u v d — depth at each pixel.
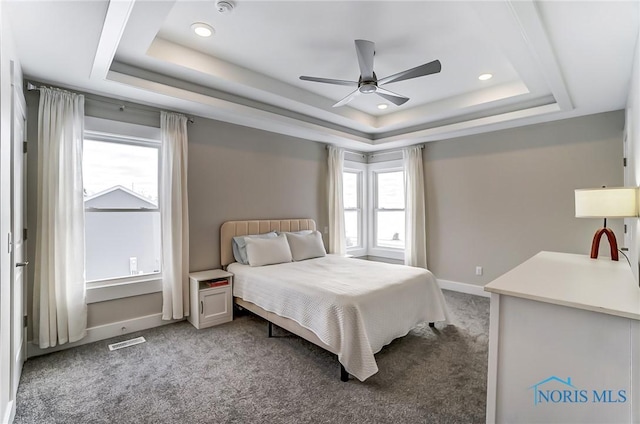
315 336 2.52
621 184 3.42
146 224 3.41
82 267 2.81
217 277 3.42
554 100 3.46
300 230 4.70
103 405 2.01
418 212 5.00
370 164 5.93
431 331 3.19
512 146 4.17
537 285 1.61
